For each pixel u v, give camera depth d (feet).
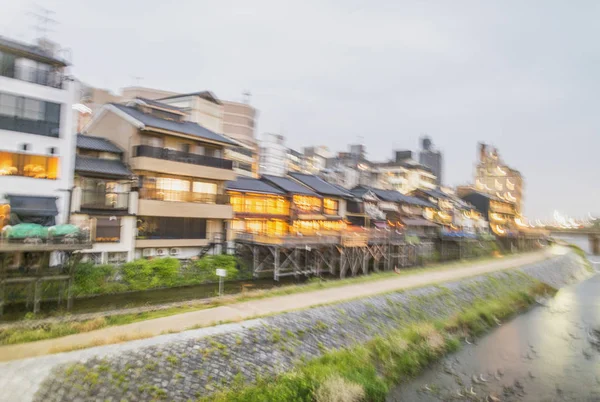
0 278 65.98
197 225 107.34
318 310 74.64
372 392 56.39
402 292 96.89
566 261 216.13
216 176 109.40
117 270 85.35
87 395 41.93
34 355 46.47
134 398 43.70
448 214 228.84
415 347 73.46
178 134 102.22
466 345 82.99
